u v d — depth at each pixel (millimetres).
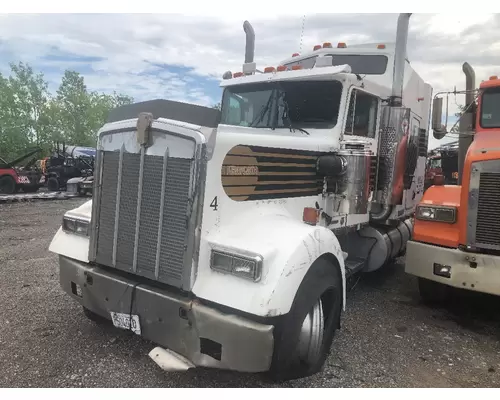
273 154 3166
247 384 2879
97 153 3043
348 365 3219
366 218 4777
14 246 6594
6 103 31656
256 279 2389
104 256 3020
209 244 2594
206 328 2486
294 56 5418
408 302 4773
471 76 5906
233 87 4516
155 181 2719
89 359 3113
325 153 3791
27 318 3787
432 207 4238
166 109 2732
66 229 3381
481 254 3844
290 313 2539
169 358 2615
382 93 4586
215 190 2660
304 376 2941
